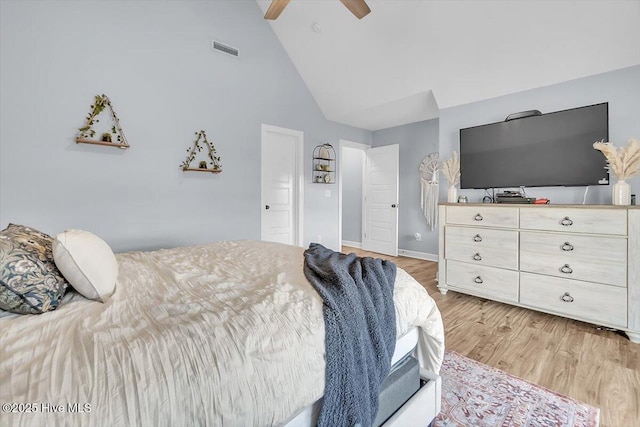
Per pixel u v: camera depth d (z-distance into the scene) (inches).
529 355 74.7
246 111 145.5
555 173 103.3
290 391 29.8
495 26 105.6
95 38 102.0
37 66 92.0
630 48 90.1
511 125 113.1
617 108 95.4
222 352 28.1
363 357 36.9
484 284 109.7
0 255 33.5
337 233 196.1
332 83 164.7
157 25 116.0
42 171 93.6
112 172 106.7
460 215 116.1
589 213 86.3
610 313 83.6
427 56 126.9
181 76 122.9
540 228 95.7
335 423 32.8
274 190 163.8
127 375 24.0
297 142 171.8
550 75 106.4
